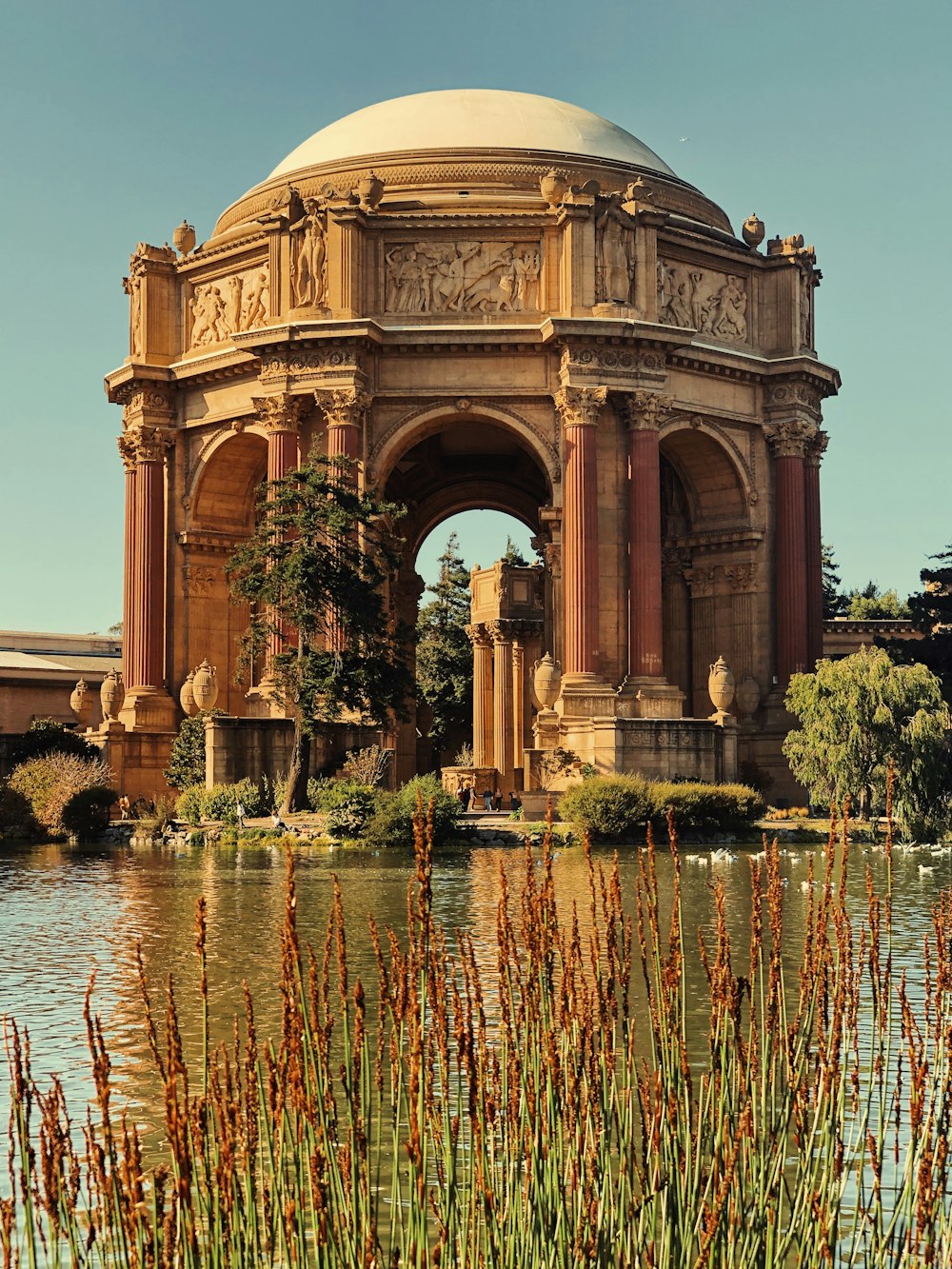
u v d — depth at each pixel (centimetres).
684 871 4462
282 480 6506
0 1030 2102
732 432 8256
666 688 7356
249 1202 839
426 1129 898
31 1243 791
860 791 6281
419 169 7975
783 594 8231
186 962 2691
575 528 7331
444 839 5550
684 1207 925
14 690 11231
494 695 10200
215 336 8262
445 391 7600
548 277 7619
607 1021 947
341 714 6631
